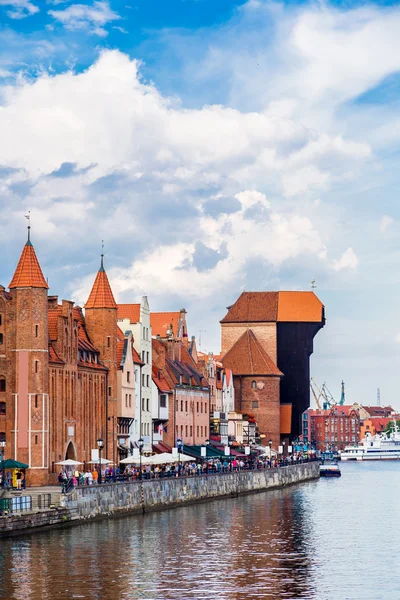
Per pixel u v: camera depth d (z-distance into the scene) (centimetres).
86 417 13712
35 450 12081
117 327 15500
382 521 11800
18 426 12119
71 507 10262
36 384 12150
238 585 7388
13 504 9438
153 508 12444
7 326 12244
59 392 12756
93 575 7712
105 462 12369
